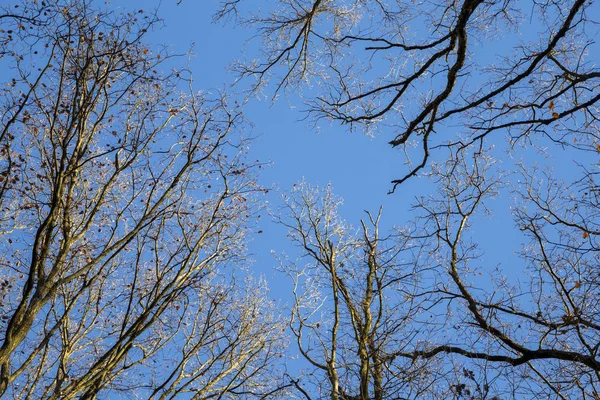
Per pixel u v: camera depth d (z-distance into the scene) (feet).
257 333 34.63
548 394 30.63
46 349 29.14
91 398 26.71
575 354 32.89
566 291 35.09
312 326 36.01
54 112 29.78
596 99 29.48
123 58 31.63
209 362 32.78
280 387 32.42
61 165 29.09
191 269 31.09
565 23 28.48
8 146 29.60
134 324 27.76
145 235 31.50
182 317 31.89
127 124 32.09
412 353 32.48
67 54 31.12
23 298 26.30
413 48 33.63
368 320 35.06
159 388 29.12
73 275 27.58
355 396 32.01
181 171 30.73
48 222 28.02
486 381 30.32
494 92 30.48
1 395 24.47
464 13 29.89
